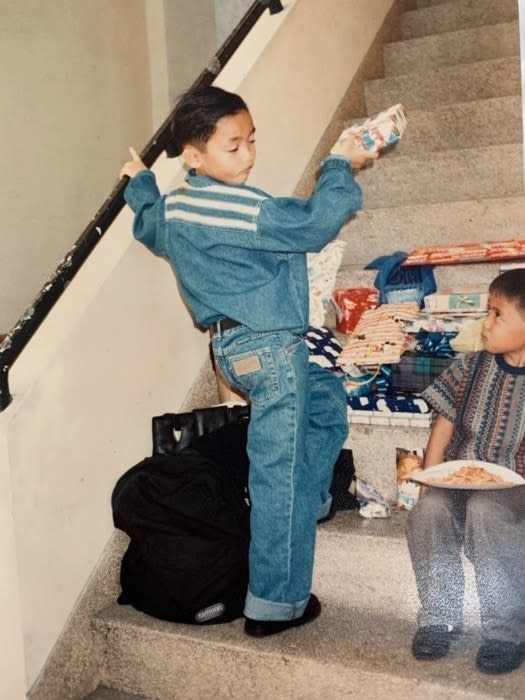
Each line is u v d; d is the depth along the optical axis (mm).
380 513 1784
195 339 2121
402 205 2676
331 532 1700
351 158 1527
